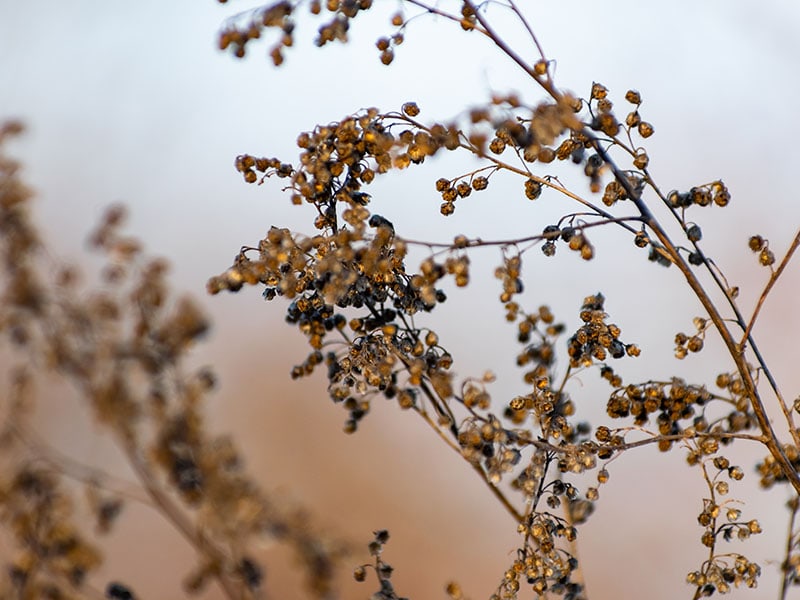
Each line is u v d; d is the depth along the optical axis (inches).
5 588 28.4
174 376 28.2
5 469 28.2
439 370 30.2
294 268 30.2
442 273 29.8
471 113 29.4
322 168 30.3
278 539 28.2
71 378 28.0
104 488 28.4
